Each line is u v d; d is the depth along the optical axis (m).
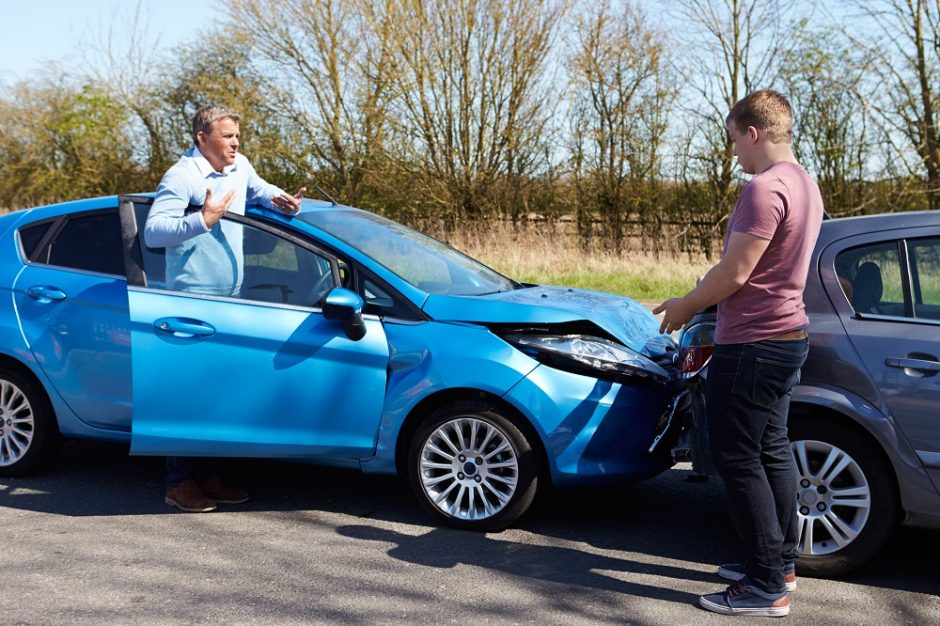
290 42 22.47
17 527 4.18
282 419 4.24
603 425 3.99
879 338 3.51
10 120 27.20
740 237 3.13
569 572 3.68
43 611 3.23
